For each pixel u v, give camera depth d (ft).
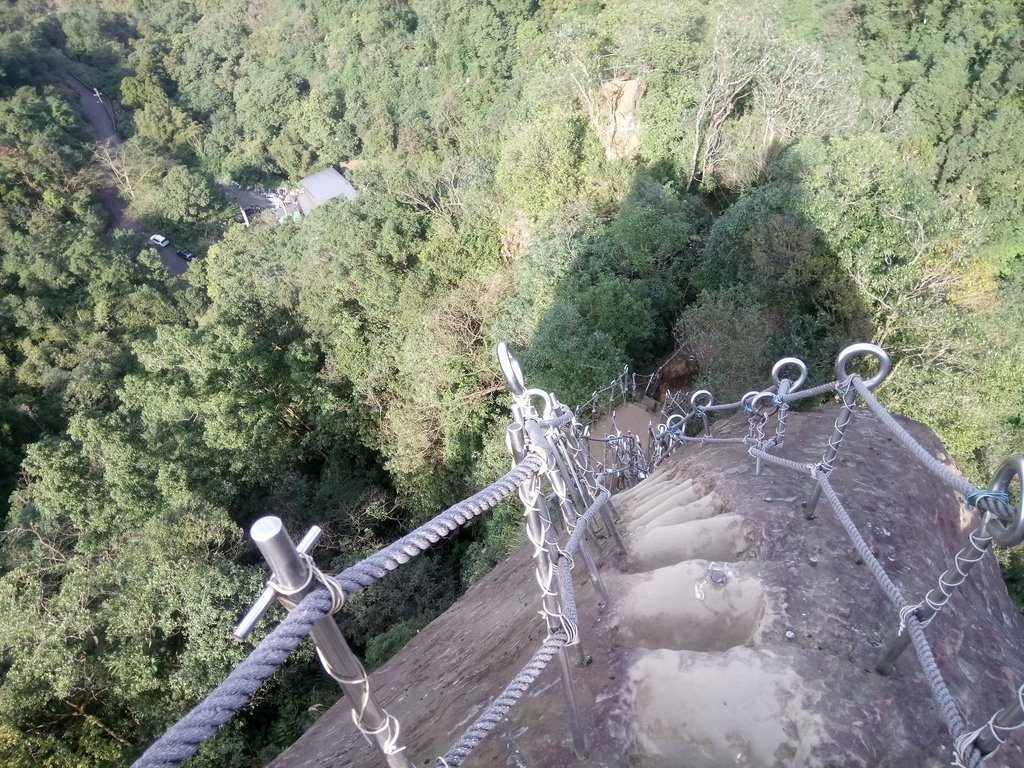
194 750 3.91
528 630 12.96
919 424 17.53
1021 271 72.33
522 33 152.46
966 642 11.00
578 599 12.81
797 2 97.09
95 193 150.10
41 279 111.45
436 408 58.13
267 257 92.38
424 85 168.96
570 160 67.00
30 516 57.52
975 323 42.50
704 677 9.64
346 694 5.45
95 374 92.84
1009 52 75.36
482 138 124.88
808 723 9.00
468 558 50.65
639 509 16.78
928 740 9.00
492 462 49.75
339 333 68.18
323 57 193.77
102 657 41.78
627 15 80.38
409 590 49.42
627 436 27.12
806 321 43.93
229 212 155.63
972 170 75.05
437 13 157.07
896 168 48.62
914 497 14.23
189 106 201.05
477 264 68.13
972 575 13.83
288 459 62.49
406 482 60.44
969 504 6.83
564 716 9.61
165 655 42.96
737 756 9.04
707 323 43.88
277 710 44.62
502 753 9.40
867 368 40.52
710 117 67.31
